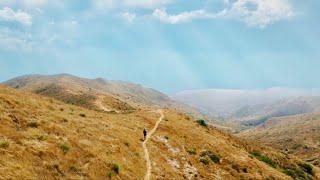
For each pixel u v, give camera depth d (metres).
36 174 33.91
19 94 62.81
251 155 94.06
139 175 49.25
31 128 44.25
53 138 43.94
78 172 39.19
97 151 47.53
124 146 57.19
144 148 63.50
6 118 43.44
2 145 35.75
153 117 94.38
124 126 73.81
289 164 108.44
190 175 63.03
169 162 63.97
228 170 73.94
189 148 76.00
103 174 42.22
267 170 83.19
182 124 94.69
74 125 54.66
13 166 32.91
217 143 87.25
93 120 65.88
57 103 73.31
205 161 72.00
